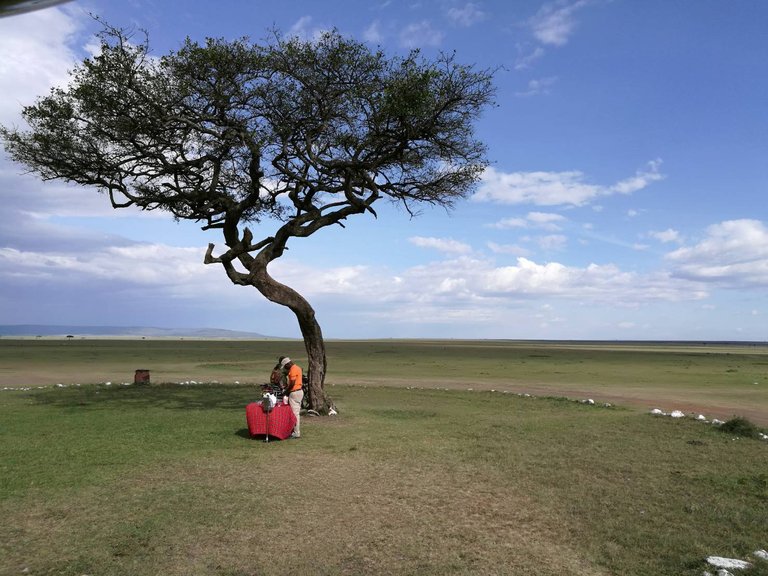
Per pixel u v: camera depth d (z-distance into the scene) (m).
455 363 52.22
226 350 78.19
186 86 15.38
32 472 8.98
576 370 44.12
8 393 21.19
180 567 5.62
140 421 14.28
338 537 6.44
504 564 5.78
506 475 9.23
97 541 6.21
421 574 5.54
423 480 8.85
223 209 17.47
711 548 6.22
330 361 53.84
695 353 96.38
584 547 6.25
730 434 13.50
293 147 16.97
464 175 17.81
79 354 59.06
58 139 15.91
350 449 11.13
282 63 15.64
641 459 10.53
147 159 17.42
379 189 17.17
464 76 15.34
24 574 5.41
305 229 16.78
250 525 6.75
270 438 12.02
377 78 15.92
